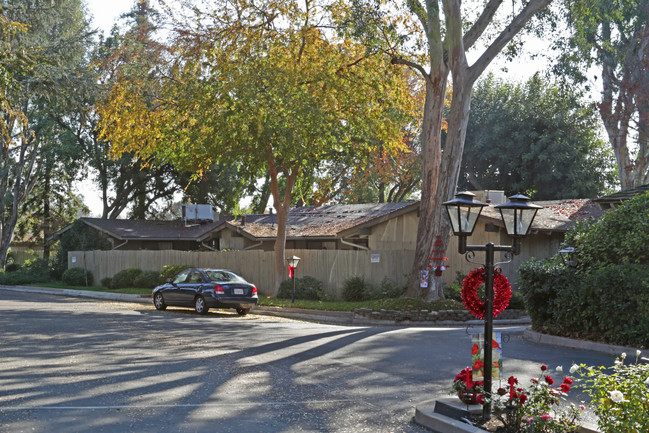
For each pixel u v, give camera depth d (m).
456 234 7.84
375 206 35.38
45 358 11.28
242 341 14.02
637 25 33.28
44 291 36.91
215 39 24.67
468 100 21.38
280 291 27.33
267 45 24.62
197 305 22.23
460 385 7.45
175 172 51.94
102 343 13.34
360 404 8.25
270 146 25.56
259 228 35.41
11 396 8.29
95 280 40.25
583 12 23.64
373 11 20.53
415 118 28.53
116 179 52.12
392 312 20.98
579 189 42.41
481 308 7.74
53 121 47.44
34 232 60.12
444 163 21.72
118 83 26.86
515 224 7.70
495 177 45.19
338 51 25.75
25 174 51.66
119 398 8.32
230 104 23.31
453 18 20.86
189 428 6.98
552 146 41.31
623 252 13.36
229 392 8.83
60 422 7.09
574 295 13.41
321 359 11.66
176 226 44.91
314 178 31.05
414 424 7.36
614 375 6.27
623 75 34.94
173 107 27.52
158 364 10.89
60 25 35.62
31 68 24.86
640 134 34.16
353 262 26.67
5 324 16.67
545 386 6.68
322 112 24.19
